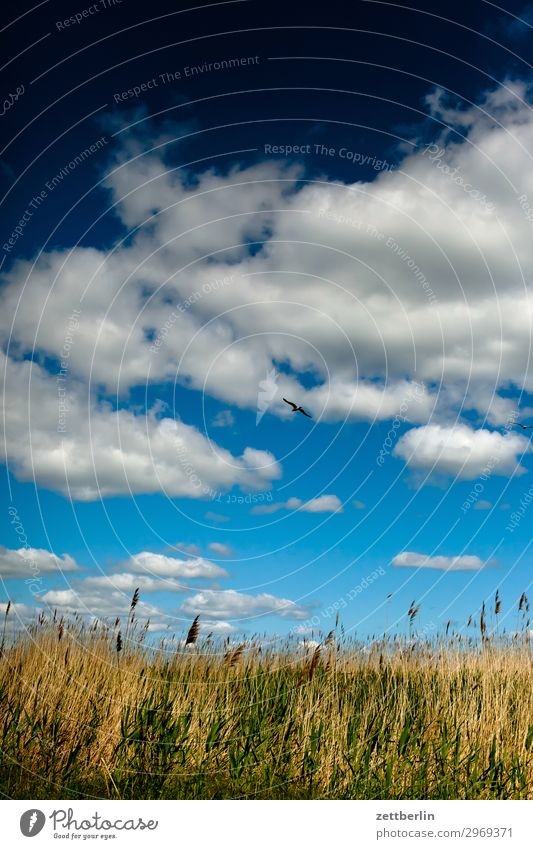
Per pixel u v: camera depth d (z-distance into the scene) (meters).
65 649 7.86
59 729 6.71
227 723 7.20
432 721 7.32
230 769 6.55
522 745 6.90
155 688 7.66
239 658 8.70
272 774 6.52
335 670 8.73
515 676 8.77
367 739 6.85
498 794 6.37
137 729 6.73
